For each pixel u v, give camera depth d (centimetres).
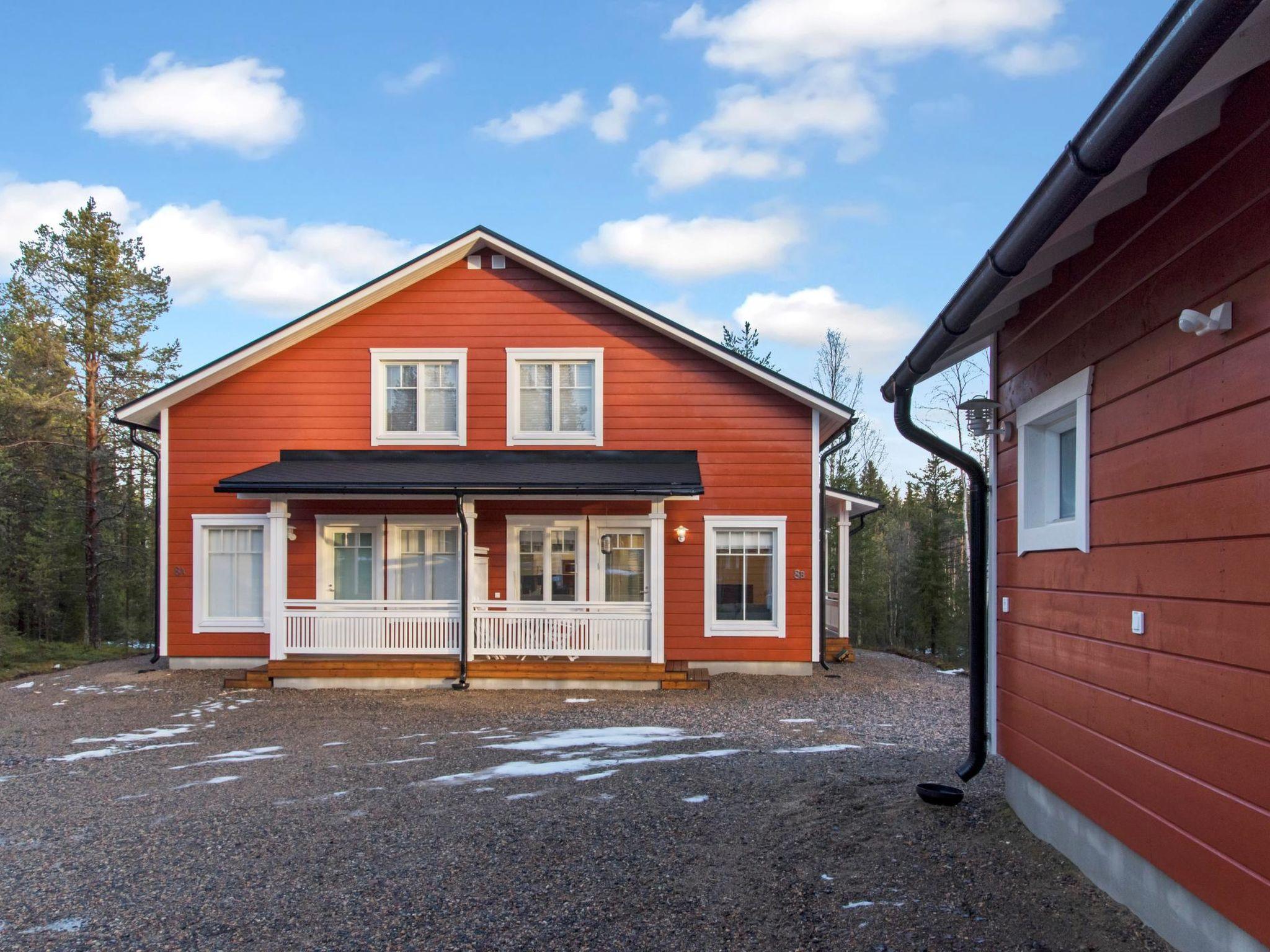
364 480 1320
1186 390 365
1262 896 306
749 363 1445
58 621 2642
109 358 2377
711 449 1477
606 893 495
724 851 557
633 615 1349
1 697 1298
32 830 652
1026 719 570
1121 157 304
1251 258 317
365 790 748
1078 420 481
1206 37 241
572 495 1302
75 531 2548
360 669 1334
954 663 1842
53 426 2331
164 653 1491
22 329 2281
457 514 1467
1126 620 420
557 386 1495
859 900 462
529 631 1348
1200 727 350
